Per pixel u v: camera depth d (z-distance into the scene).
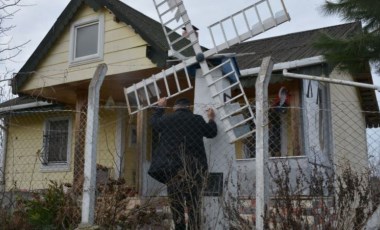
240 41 9.08
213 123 7.27
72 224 6.12
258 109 5.27
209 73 8.68
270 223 4.87
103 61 11.02
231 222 5.25
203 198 5.65
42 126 13.70
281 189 4.96
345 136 12.34
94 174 5.90
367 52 7.20
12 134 13.45
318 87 10.80
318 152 9.31
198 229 5.55
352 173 6.02
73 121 13.29
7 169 9.66
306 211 4.87
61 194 6.56
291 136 9.84
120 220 6.19
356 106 14.09
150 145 10.73
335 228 4.71
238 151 9.36
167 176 6.35
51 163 13.01
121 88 11.62
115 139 12.36
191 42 9.23
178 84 8.97
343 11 7.39
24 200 6.71
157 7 9.78
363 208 4.83
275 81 9.89
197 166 6.00
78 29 11.59
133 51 10.66
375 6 7.07
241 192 6.14
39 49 11.72
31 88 11.83
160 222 6.19
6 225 6.31
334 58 7.36
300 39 13.27
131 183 11.97
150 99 9.36
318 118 10.52
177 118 6.68
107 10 11.16
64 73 11.45
